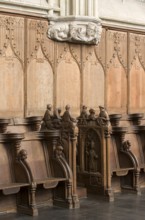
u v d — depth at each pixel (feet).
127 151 28.78
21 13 30.78
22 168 22.82
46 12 32.12
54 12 32.58
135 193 28.30
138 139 31.12
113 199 26.08
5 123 26.78
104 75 35.73
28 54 31.45
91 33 32.94
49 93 32.55
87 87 34.68
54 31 32.32
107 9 35.86
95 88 35.17
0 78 30.01
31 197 22.65
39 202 24.30
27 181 22.63
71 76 33.76
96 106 35.24
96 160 27.02
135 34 37.96
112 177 28.71
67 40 32.96
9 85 30.45
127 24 36.96
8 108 30.40
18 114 30.89
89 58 34.76
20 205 23.22
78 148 28.12
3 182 22.56
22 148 23.81
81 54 34.27
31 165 23.93
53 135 24.41
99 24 33.68
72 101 33.81
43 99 32.24
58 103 33.01
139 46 38.27
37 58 31.94
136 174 28.40
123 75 37.14
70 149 24.61
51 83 32.68
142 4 39.01
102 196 26.27
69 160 24.62
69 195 24.16
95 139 27.14
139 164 30.14
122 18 36.32
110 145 28.73
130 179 28.86
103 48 35.58
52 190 24.85
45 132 24.66
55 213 22.88
